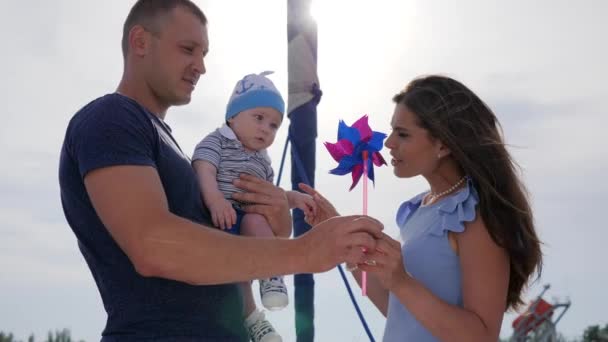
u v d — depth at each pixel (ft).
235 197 11.91
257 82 12.94
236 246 8.16
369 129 12.01
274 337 11.09
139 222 8.11
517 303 11.75
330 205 12.90
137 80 9.75
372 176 12.01
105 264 8.96
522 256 11.28
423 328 11.53
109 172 8.33
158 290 8.87
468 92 11.92
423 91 11.92
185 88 9.80
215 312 9.27
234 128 12.80
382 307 12.97
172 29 9.70
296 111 15.20
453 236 11.48
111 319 9.01
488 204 11.22
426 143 11.79
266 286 11.60
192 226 8.20
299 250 8.25
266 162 12.96
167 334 8.86
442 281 11.41
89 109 8.91
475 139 11.56
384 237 10.52
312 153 15.15
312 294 14.82
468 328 10.64
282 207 11.96
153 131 9.06
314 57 15.37
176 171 9.26
